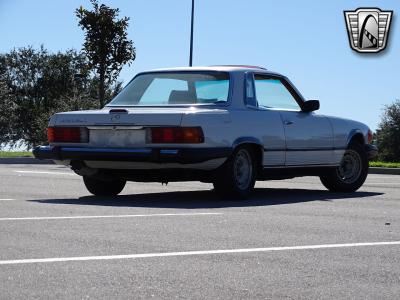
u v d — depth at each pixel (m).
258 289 4.44
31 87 76.06
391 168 20.48
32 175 14.36
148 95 10.35
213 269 4.99
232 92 10.17
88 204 9.01
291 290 4.43
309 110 11.10
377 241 6.31
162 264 5.13
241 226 7.11
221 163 9.77
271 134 10.37
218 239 6.27
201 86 10.26
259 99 10.52
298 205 9.36
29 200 9.40
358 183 11.88
